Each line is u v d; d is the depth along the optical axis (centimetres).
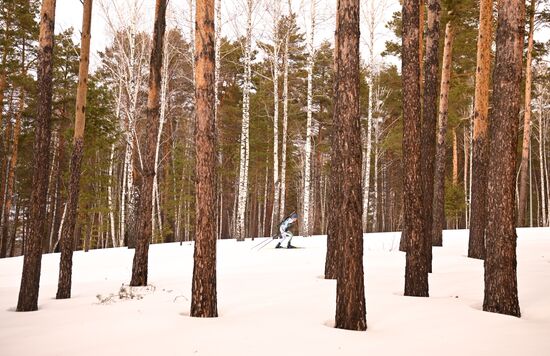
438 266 1208
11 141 3008
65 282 911
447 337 518
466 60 2305
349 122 608
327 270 1040
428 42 1263
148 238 1030
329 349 467
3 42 2364
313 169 4091
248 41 2347
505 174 690
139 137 2900
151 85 1105
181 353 450
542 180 4066
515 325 575
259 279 1026
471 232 1402
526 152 2262
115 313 682
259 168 3556
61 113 2723
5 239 2786
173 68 2677
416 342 498
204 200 659
